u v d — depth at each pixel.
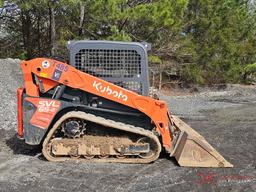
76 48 6.41
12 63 14.16
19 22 20.31
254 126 9.93
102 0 14.95
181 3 17.42
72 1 14.56
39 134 6.30
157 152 6.23
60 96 6.39
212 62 21.89
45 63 6.33
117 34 15.58
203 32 21.75
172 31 18.61
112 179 5.54
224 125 10.18
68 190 5.16
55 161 6.23
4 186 5.25
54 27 17.02
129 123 6.53
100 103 6.43
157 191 5.15
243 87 23.08
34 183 5.37
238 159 6.64
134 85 6.52
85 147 6.17
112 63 6.45
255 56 23.98
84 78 6.31
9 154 6.73
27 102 6.30
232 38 22.31
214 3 21.67
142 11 15.70
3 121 8.74
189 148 6.18
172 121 7.24
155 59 18.41
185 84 22.38
